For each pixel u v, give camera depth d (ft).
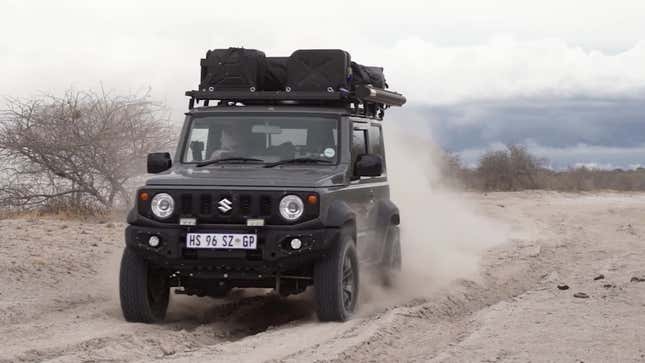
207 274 49.90
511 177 242.37
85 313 53.98
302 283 52.85
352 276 52.85
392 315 52.75
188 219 49.03
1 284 61.57
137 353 42.88
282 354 41.81
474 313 55.93
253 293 66.23
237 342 44.96
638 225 120.88
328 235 49.16
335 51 57.93
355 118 58.70
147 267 50.85
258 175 50.96
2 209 111.24
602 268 75.20
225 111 57.21
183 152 56.49
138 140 115.24
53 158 111.86
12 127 110.83
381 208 62.49
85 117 113.19
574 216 137.90
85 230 91.86
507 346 43.80
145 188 50.03
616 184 256.52
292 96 57.88
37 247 77.82
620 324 49.29
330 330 48.19
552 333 46.93
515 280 73.20
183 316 56.13
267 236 48.62
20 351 41.93
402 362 42.14
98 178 114.52
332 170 53.72
